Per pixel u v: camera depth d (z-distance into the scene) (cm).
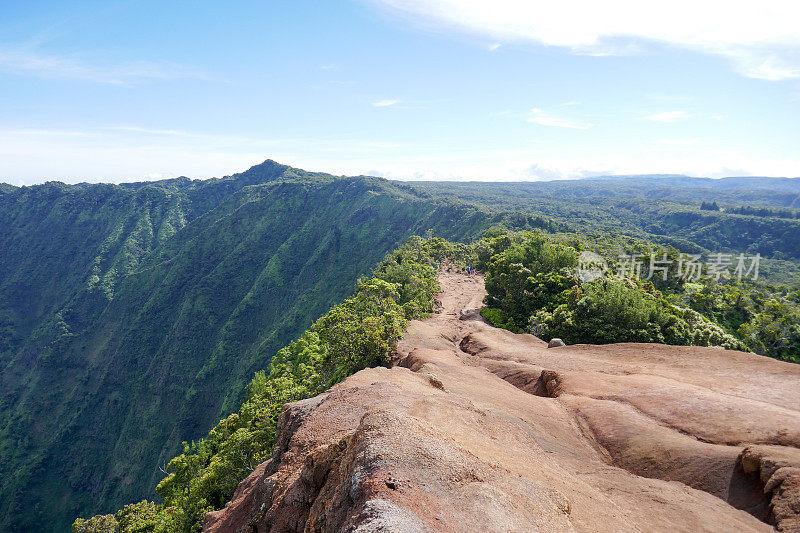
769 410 2192
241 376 16438
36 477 14488
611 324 4734
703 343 4775
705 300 8356
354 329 4578
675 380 3056
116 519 3769
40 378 19225
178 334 19950
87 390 18288
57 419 17425
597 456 2195
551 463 1585
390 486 877
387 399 1741
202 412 16550
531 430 2173
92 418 16938
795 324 7006
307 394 4681
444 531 762
